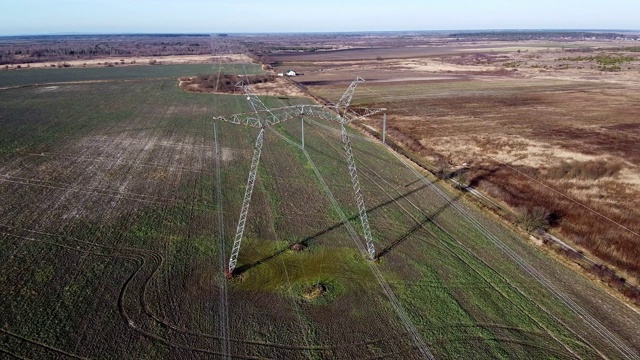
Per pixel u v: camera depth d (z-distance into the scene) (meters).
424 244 36.91
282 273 32.19
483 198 46.88
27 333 25.27
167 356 24.16
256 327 26.62
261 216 40.84
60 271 31.22
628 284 32.16
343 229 38.97
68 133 68.50
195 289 29.97
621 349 25.84
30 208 40.97
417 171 54.81
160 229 37.84
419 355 24.95
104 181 48.38
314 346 25.33
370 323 27.34
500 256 35.38
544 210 41.44
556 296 30.52
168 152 59.66
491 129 75.38
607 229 39.59
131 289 29.58
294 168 54.22
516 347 25.80
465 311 28.72
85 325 26.12
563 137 69.62
